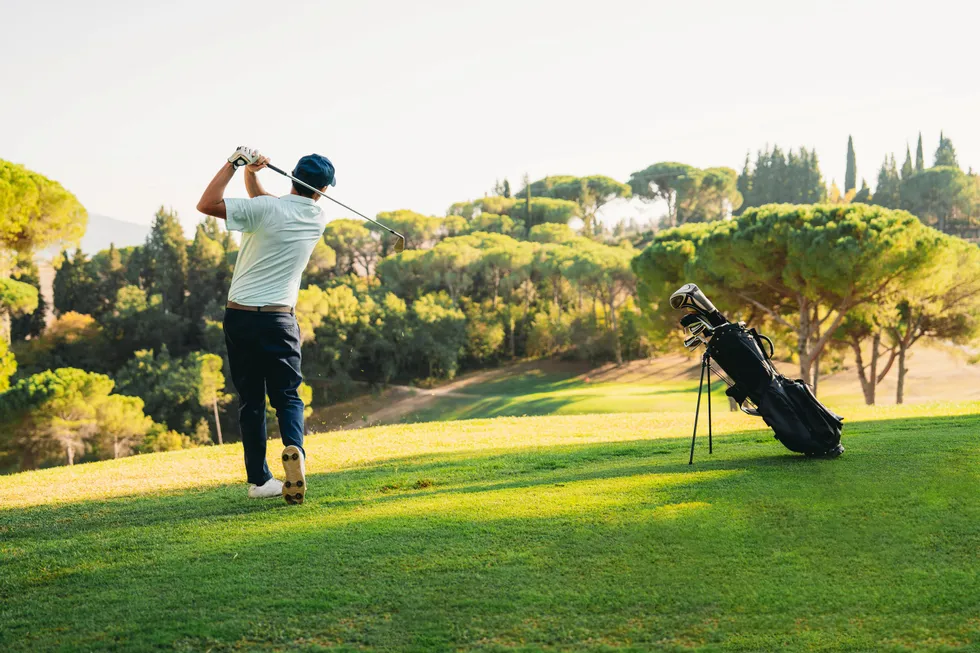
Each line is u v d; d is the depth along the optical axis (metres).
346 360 59.19
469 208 111.69
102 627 2.74
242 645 2.57
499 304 70.56
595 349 61.31
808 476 4.29
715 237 23.58
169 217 82.31
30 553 3.68
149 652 2.55
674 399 43.03
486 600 2.84
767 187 154.38
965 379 40.56
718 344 5.02
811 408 4.85
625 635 2.56
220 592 2.99
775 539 3.35
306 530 3.76
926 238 20.61
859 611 2.68
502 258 67.94
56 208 21.20
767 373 4.93
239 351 4.20
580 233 114.00
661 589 2.90
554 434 8.29
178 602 2.92
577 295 67.12
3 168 20.14
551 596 2.86
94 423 32.62
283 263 4.11
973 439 5.32
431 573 3.10
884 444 5.31
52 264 22.20
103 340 70.12
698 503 3.86
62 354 68.56
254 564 3.28
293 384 4.30
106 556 3.55
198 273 81.00
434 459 6.44
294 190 4.27
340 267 83.06
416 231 87.94
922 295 22.64
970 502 3.69
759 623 2.62
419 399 57.28
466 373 64.81
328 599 2.89
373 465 6.29
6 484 6.27
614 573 3.05
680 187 128.12
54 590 3.13
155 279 82.50
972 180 116.75
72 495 5.46
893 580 2.91
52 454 32.25
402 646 2.53
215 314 71.25
